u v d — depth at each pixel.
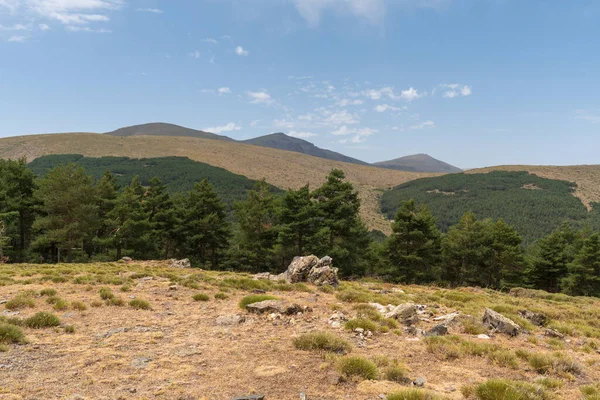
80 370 7.06
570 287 56.69
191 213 51.47
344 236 46.88
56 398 5.75
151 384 6.51
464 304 19.47
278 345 9.24
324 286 20.77
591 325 18.05
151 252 54.50
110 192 54.91
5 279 18.53
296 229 45.41
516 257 54.91
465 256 58.28
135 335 9.77
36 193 43.50
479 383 7.28
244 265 53.75
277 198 54.31
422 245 47.41
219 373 7.21
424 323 13.66
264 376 7.12
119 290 16.94
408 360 9.00
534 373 8.80
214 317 12.38
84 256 47.31
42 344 8.62
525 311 17.16
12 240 52.94
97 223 45.09
